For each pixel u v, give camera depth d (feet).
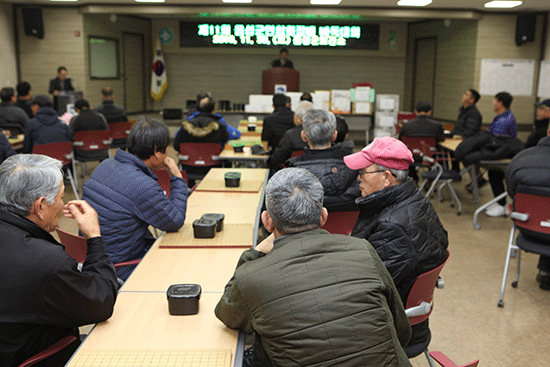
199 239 7.57
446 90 38.04
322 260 4.44
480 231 16.63
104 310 5.13
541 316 10.74
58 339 5.26
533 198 10.32
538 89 33.35
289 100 18.08
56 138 18.94
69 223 17.03
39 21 32.89
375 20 41.42
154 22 41.70
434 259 6.23
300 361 4.17
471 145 16.92
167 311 5.48
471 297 11.65
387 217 6.19
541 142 10.80
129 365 4.43
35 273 4.74
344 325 4.18
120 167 7.70
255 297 4.38
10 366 4.93
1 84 32.32
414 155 20.45
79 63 34.04
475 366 5.27
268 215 4.95
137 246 7.70
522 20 33.06
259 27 40.50
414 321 6.35
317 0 30.50
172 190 8.39
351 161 6.75
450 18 33.30
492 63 34.19
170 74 43.29
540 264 12.21
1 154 14.75
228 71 43.42
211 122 16.80
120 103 38.83
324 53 42.32
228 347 4.79
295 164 9.38
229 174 11.12
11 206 5.01
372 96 33.35
